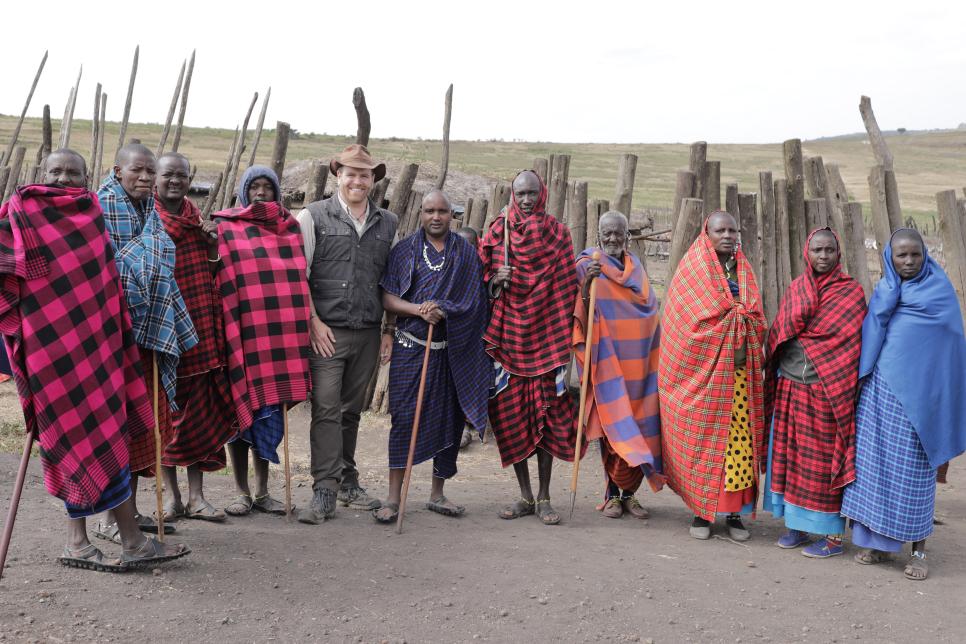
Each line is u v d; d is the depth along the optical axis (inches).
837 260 204.5
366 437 334.3
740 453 211.6
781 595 172.7
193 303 194.5
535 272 215.5
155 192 192.1
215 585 157.8
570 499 244.8
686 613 160.2
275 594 156.2
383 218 217.9
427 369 213.3
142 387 164.6
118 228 170.9
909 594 177.8
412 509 229.5
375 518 212.8
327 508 209.0
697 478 212.1
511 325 217.6
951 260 333.4
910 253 193.2
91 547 162.1
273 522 206.7
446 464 225.8
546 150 3134.8
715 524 225.9
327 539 193.0
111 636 132.6
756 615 161.2
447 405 217.3
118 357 156.5
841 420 198.1
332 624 145.4
